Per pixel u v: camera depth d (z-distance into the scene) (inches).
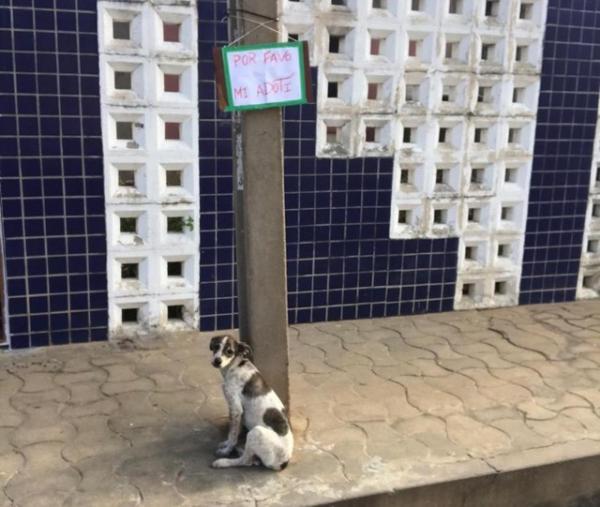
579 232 223.1
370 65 187.6
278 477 118.3
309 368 168.7
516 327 202.4
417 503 117.8
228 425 137.2
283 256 125.7
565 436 136.1
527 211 215.3
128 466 121.0
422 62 193.0
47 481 115.6
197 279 185.3
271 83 117.3
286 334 129.0
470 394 155.3
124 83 170.4
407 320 206.2
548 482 126.9
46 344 175.9
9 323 171.3
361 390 156.3
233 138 124.6
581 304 226.5
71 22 159.8
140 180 174.6
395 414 144.2
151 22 165.9
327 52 183.8
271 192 122.6
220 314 189.9
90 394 150.3
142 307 183.0
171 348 178.7
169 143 175.5
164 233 179.9
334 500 112.3
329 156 188.9
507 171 213.6
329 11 180.5
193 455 125.2
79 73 162.9
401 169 199.3
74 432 133.0
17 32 156.6
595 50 208.7
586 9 204.7
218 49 114.8
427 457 126.6
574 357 179.6
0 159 161.5
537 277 222.7
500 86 202.2
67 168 167.0
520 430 138.3
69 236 171.2
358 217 196.5
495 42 199.9
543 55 204.2
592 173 219.3
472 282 216.4
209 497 112.0
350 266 199.6
